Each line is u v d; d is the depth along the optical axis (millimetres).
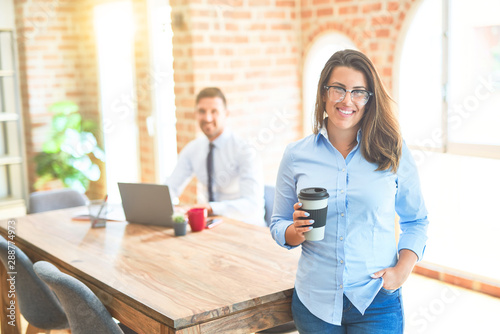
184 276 2170
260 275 2154
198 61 4273
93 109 5590
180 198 4734
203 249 2510
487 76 3670
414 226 1859
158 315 1838
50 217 3188
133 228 2908
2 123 5293
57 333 3119
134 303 1961
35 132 5332
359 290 1755
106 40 5457
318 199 1673
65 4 5363
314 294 1812
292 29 4648
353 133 1802
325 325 1810
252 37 4469
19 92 5277
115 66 5496
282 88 4676
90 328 2041
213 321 1860
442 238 4051
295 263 2289
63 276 1998
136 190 2928
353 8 4148
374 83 1734
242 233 2754
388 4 3879
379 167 1732
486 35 3623
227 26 4352
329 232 1771
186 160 3559
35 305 2477
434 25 3811
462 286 3729
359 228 1755
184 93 4414
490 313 3326
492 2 3562
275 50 4594
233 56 4406
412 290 3691
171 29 4453
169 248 2541
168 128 5082
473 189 3912
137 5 4949
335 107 1741
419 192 1819
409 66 3887
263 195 3297
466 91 3756
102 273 2236
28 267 2400
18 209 5227
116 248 2568
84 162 5488
